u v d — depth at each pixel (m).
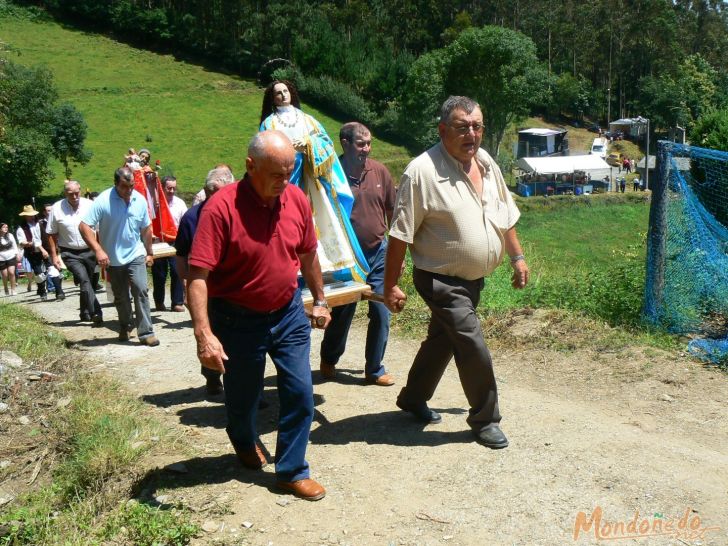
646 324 7.40
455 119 4.38
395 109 80.00
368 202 6.02
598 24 107.75
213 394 6.04
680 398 5.73
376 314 6.02
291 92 5.89
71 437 4.87
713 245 7.55
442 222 4.49
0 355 6.28
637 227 43.50
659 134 90.50
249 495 4.14
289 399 4.09
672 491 4.09
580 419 5.14
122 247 7.90
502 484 4.20
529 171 60.75
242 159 64.12
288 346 4.11
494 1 109.38
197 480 4.34
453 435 4.90
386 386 6.10
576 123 98.75
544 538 3.67
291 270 4.07
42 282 14.74
